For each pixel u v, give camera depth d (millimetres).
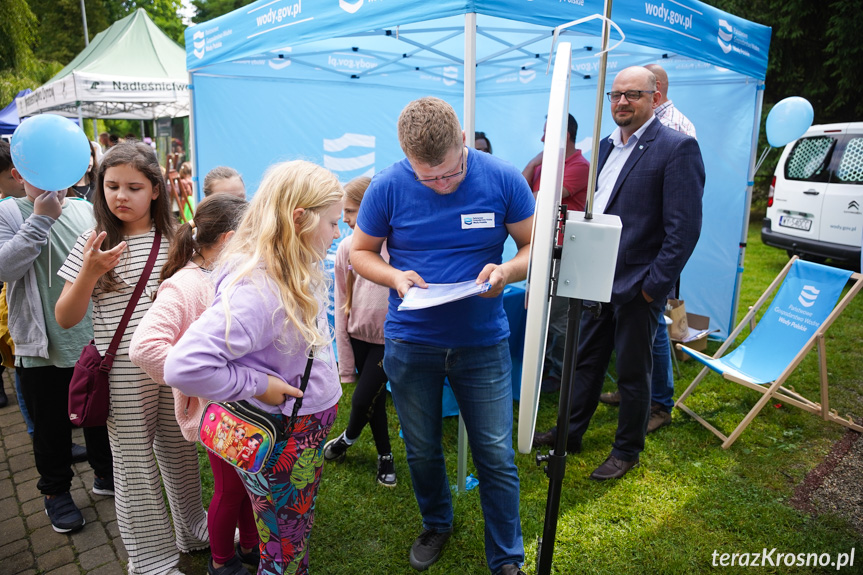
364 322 2443
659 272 2404
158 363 1566
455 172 1668
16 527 2455
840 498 2555
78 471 2900
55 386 2332
